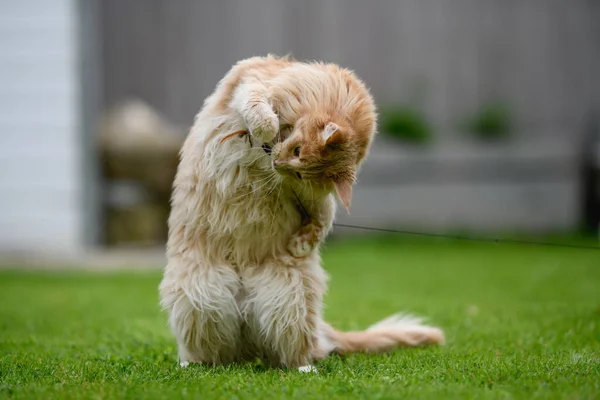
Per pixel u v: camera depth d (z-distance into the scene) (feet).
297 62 16.51
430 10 54.03
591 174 52.08
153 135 44.70
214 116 15.94
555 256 44.42
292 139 14.98
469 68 54.54
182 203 16.39
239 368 16.14
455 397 12.57
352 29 53.42
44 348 18.98
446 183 51.44
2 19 41.42
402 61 54.08
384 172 50.85
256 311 16.33
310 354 16.72
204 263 16.15
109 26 51.21
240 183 15.79
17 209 42.34
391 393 12.91
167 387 13.69
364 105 15.71
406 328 19.25
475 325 22.33
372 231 51.06
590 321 22.07
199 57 52.01
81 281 34.14
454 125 54.54
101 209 44.50
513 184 51.83
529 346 18.45
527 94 55.01
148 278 35.01
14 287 32.50
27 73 41.73
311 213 16.65
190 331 16.33
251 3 52.39
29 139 42.04
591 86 55.01
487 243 49.88
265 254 16.44
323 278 16.87
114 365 16.29
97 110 45.62
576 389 13.04
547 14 54.70
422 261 42.50
